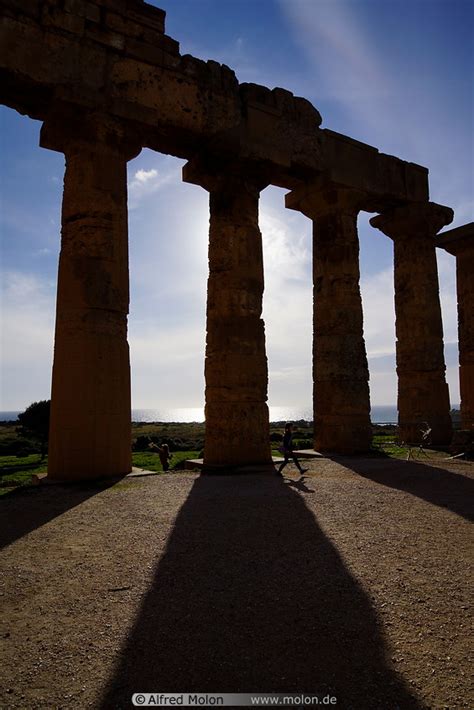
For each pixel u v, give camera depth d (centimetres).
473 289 2258
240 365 1410
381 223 2014
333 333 1675
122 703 341
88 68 1220
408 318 1959
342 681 361
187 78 1379
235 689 354
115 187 1237
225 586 526
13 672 379
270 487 1050
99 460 1146
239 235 1467
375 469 1279
